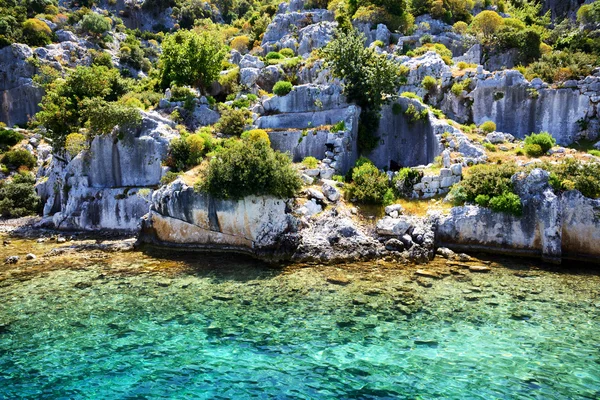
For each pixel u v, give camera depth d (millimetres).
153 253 24297
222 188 23516
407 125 33938
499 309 15758
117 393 10859
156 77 45969
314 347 13148
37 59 68188
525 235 22109
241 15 119250
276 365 12156
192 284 18797
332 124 33688
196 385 11203
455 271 19953
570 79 35219
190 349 13062
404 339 13594
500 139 30922
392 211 24266
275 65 45531
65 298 17250
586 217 21484
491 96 36344
